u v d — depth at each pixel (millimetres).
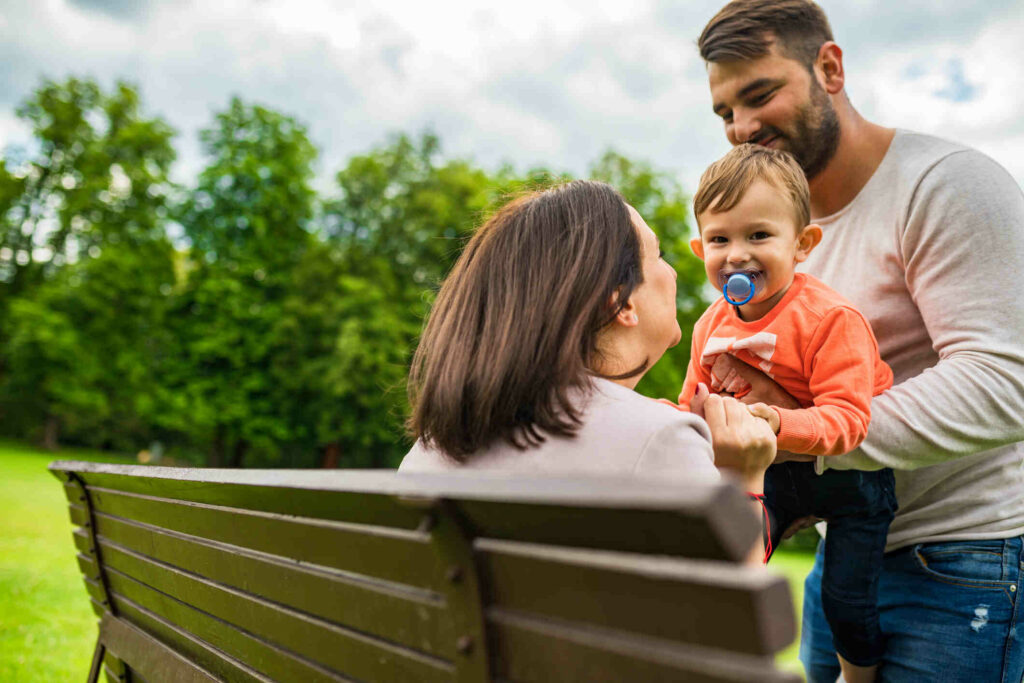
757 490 1505
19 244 28031
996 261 1835
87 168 26359
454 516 805
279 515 1133
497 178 26422
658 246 1491
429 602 891
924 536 2006
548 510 699
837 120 2148
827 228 2285
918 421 1762
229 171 24734
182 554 1530
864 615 1944
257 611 1280
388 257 26047
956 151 1988
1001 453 1980
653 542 658
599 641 699
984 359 1776
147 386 25516
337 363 24078
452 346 1339
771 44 2104
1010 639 1903
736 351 1991
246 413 24766
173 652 1606
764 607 572
